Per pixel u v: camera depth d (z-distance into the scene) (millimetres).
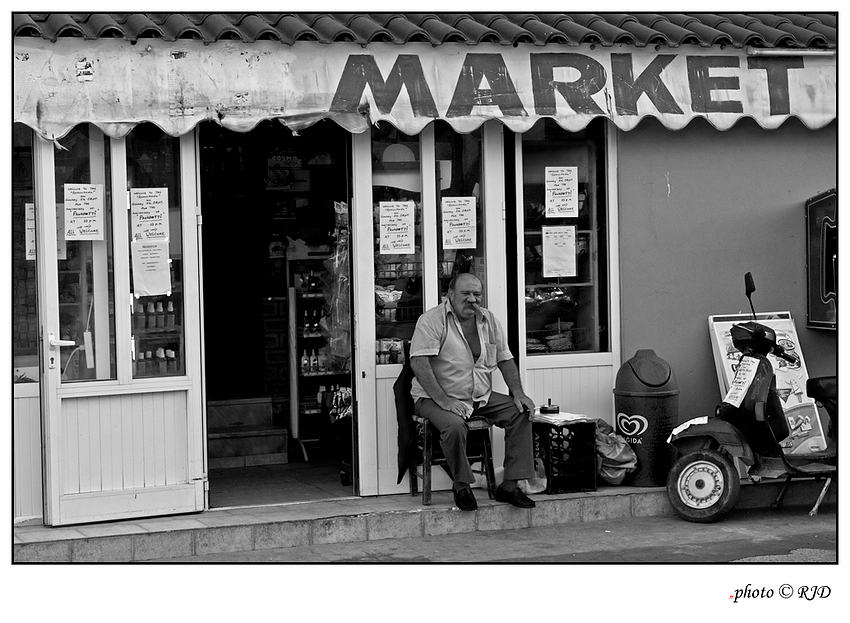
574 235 7805
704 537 6805
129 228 6738
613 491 7383
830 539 6730
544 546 6641
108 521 6668
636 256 7824
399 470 7285
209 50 6594
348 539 6785
